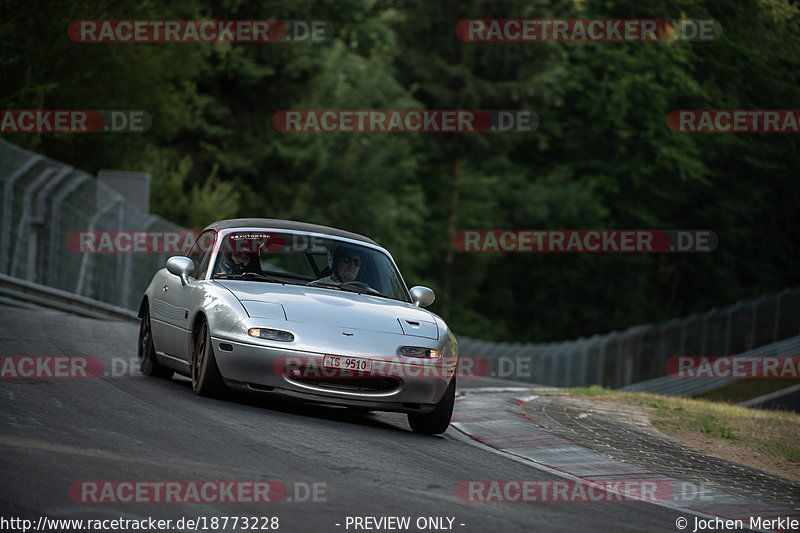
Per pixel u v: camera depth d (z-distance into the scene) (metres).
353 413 37.03
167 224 89.00
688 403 58.94
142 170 123.56
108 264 82.00
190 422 28.61
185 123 139.25
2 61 97.62
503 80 194.38
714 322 146.00
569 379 134.12
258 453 25.53
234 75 153.62
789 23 169.88
